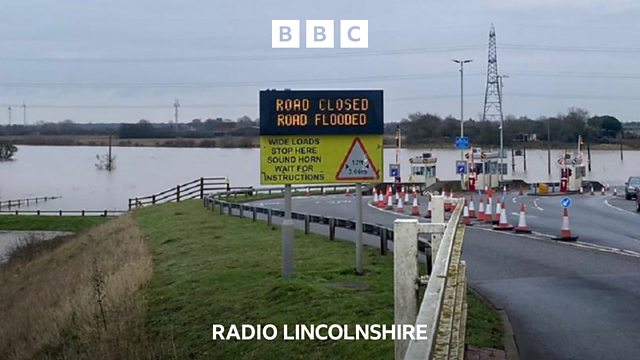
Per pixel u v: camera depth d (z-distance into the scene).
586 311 12.41
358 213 15.91
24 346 17.05
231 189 58.75
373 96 15.93
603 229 27.20
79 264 29.64
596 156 129.88
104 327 14.59
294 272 16.16
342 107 15.83
